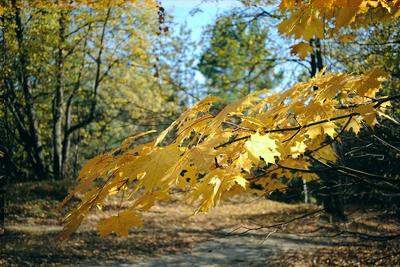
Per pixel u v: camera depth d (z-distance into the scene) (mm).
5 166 13375
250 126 1886
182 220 16344
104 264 9773
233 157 1812
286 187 2971
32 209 16328
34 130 20969
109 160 1672
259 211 18812
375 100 2076
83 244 11352
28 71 17438
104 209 16719
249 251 11406
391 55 6719
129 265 9805
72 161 29031
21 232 12844
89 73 23750
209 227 15141
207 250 11539
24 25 15359
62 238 1502
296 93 2133
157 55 18031
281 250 11305
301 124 2074
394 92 6719
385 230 10281
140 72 22391
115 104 24094
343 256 9617
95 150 29750
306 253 10578
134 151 1645
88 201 1563
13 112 17688
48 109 23094
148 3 10828
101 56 21859
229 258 10688
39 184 19047
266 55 14094
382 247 9656
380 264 8414
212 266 9906
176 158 1402
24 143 21297
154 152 1453
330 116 2121
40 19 15891
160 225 15195
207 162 1356
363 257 9117
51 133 23922
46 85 20625
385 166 5172
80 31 20688
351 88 1890
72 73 22266
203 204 1615
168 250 11352
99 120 23047
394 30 6895
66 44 19578
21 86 18375
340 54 7996
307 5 1886
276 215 17141
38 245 10984
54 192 18141
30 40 15844
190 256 10867
